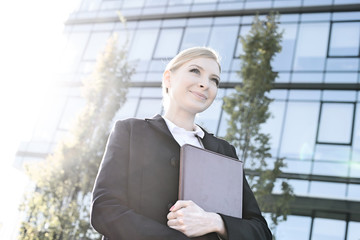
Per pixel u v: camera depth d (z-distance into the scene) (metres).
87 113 10.52
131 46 16.27
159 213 1.18
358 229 11.47
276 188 12.00
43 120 15.80
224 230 1.15
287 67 13.92
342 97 13.11
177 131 1.37
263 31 9.63
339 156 12.37
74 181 9.71
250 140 8.65
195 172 1.19
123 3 17.36
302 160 12.52
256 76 8.95
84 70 16.50
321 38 14.09
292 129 13.01
